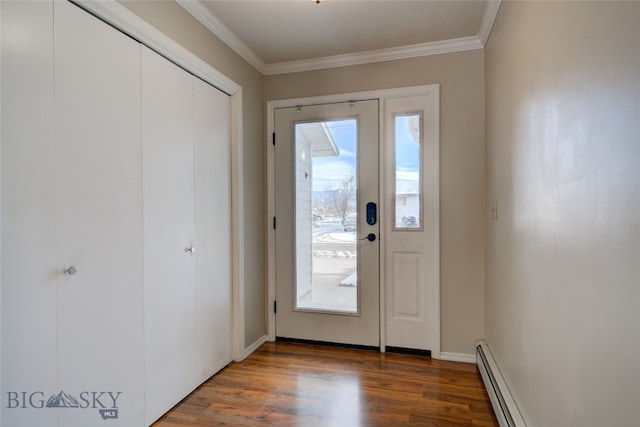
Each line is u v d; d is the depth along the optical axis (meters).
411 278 2.63
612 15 0.78
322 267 2.84
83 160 1.38
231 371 2.33
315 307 2.85
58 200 1.28
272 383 2.15
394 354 2.63
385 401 1.94
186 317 1.98
